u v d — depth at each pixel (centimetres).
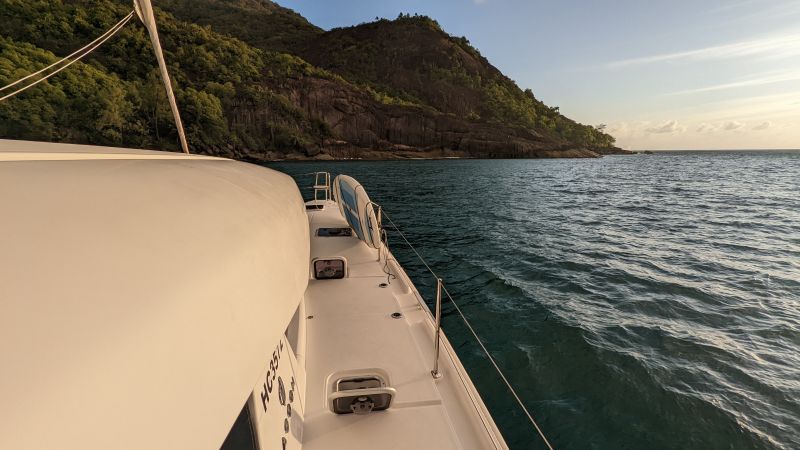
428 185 4594
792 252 1603
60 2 10088
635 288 1148
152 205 142
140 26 11162
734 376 714
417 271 1303
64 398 66
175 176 190
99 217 117
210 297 125
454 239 1794
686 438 576
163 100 9356
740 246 1711
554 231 1998
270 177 355
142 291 101
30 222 98
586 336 838
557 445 560
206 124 9956
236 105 11056
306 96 12750
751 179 5891
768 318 952
